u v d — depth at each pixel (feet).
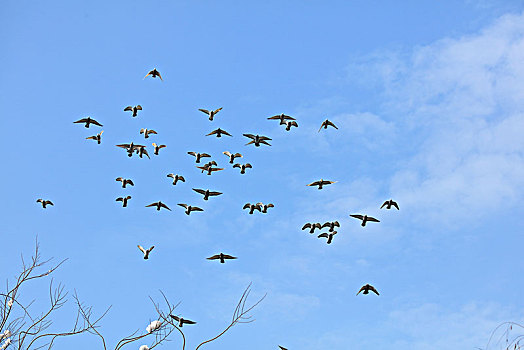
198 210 96.73
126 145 99.55
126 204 94.12
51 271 69.00
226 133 102.22
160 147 100.22
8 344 64.80
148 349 65.57
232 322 66.23
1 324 65.62
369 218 89.20
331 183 92.89
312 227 89.71
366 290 82.28
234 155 101.45
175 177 98.07
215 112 101.76
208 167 100.58
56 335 65.82
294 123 101.50
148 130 100.63
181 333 66.59
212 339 65.72
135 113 100.89
